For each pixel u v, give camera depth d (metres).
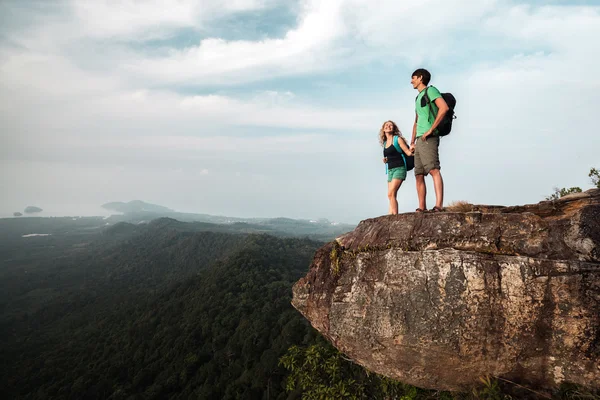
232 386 50.50
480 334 4.00
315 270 5.70
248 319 70.19
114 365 68.56
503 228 4.25
